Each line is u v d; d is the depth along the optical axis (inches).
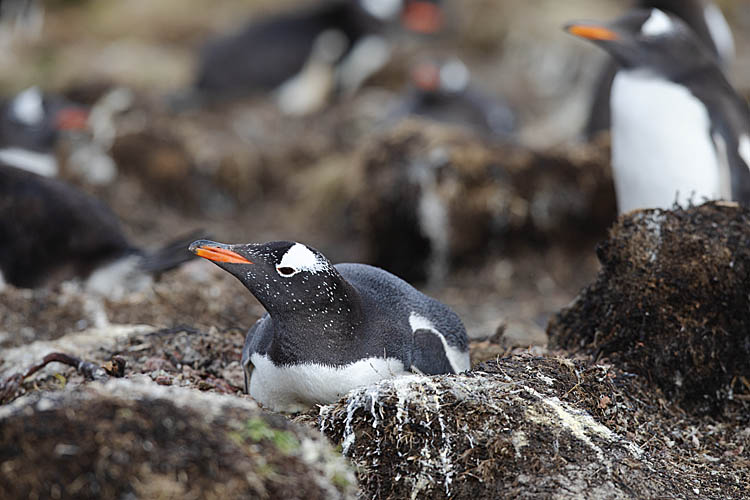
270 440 224.8
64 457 210.5
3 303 430.3
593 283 349.7
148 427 216.2
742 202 424.8
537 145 678.5
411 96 848.9
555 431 262.7
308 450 228.2
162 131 794.8
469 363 322.3
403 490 256.4
